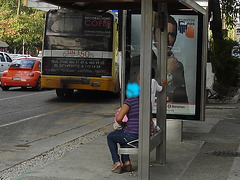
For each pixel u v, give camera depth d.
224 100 19.89
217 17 21.19
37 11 64.81
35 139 12.85
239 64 21.38
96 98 22.64
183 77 12.03
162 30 10.02
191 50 11.97
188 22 12.00
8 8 69.81
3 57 29.78
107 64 20.28
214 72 21.02
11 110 17.59
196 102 11.99
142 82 8.99
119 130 9.72
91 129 14.14
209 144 12.14
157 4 10.46
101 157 10.86
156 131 9.91
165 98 10.15
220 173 9.85
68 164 10.34
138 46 11.91
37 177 9.57
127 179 9.55
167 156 11.01
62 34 20.47
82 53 20.34
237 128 14.16
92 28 20.28
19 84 25.61
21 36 65.94
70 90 22.84
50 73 20.59
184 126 14.39
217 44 21.05
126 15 11.89
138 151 9.11
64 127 14.47
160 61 10.07
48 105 19.25
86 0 9.94
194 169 10.11
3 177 9.73
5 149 11.81
